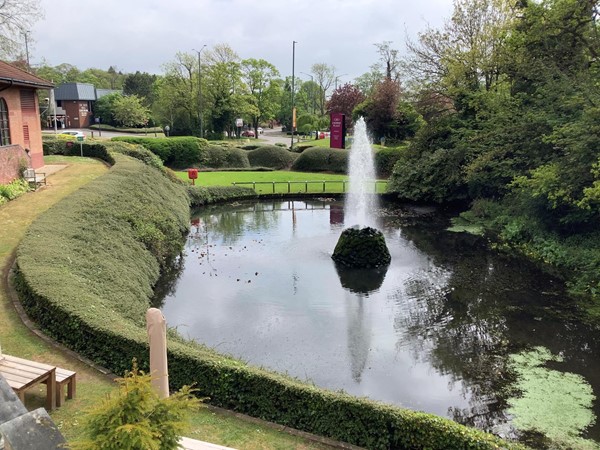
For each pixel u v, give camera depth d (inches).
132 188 615.2
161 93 1966.0
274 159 1338.6
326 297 445.1
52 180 674.8
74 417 201.0
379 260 538.3
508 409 279.0
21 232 451.2
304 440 204.7
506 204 740.0
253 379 222.7
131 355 243.8
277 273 510.6
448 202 929.5
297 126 2484.0
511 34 840.3
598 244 542.6
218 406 229.1
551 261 552.4
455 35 958.4
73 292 295.0
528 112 705.0
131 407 113.1
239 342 353.7
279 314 405.4
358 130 1054.4
